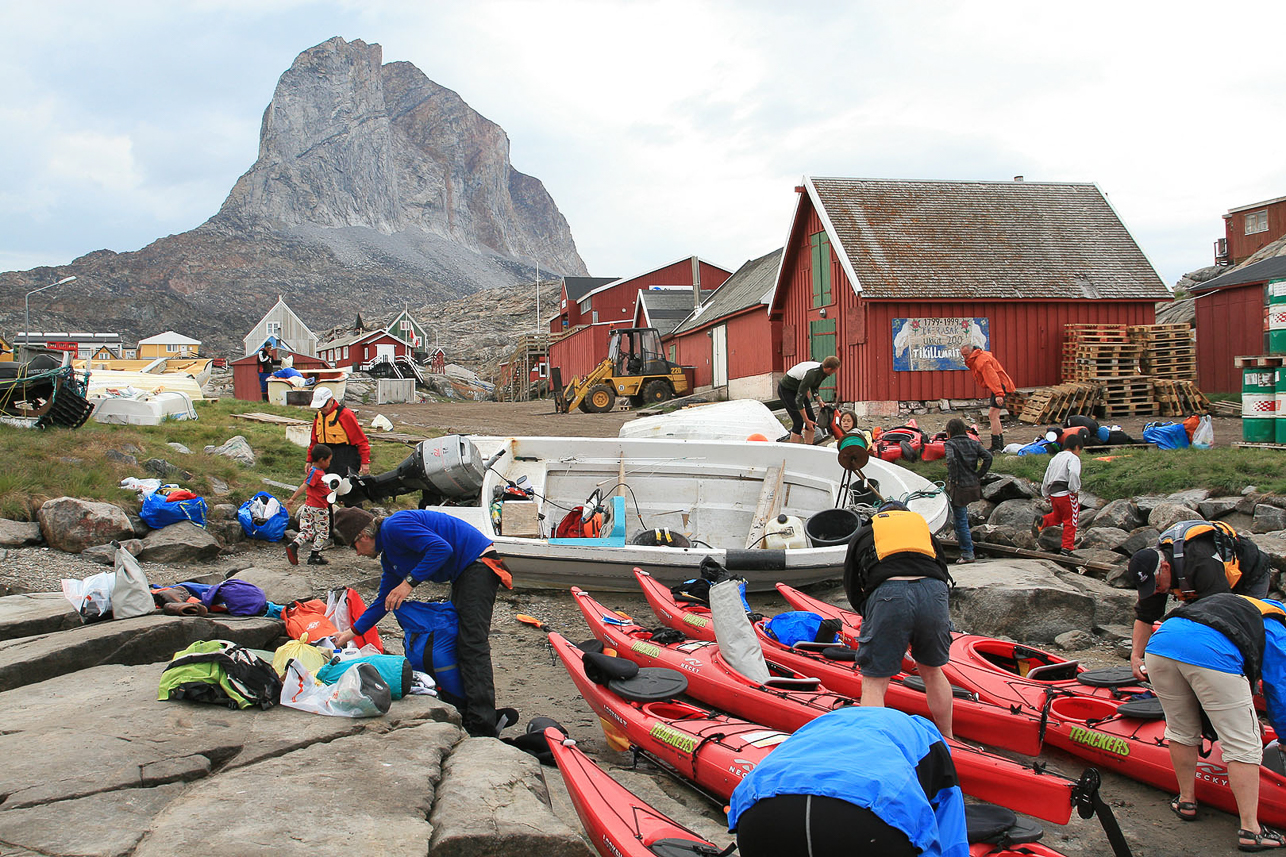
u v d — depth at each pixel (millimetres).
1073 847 4504
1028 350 21156
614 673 5410
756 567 8547
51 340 84312
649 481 11469
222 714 4520
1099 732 5262
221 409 20188
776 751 2658
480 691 5258
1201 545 4785
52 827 3207
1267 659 4586
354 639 5695
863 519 9203
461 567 5352
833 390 22641
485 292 134375
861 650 4980
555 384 34812
